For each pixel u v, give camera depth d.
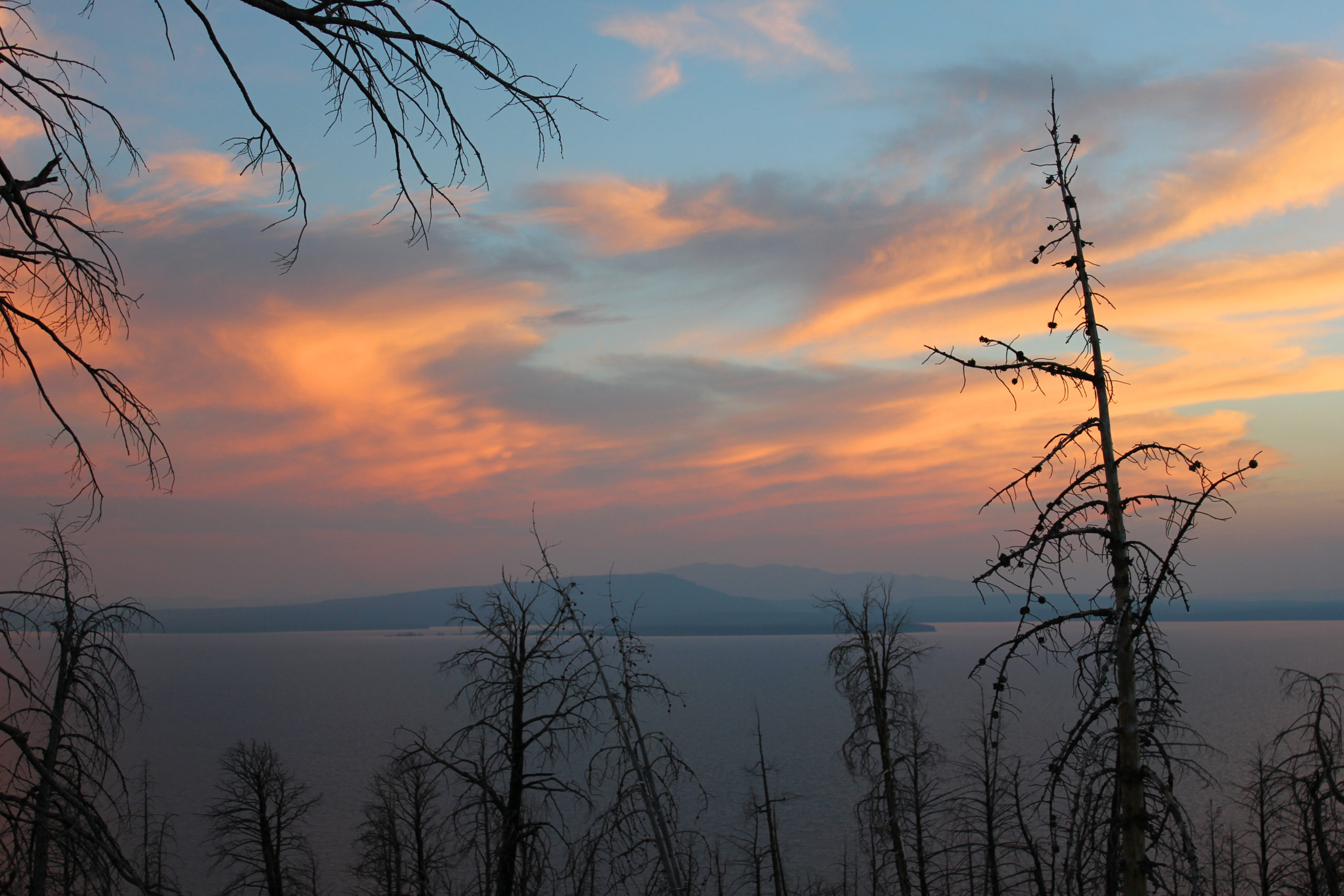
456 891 25.84
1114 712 7.96
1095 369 7.61
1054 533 7.43
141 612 9.97
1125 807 7.40
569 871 14.52
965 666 190.50
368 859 29.77
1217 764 50.97
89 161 4.55
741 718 112.81
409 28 4.35
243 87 4.27
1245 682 129.25
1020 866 24.61
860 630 19.91
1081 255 7.70
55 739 7.43
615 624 15.07
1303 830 15.20
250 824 29.56
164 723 113.81
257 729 106.38
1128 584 7.34
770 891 36.69
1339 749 12.50
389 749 84.12
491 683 15.47
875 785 20.02
